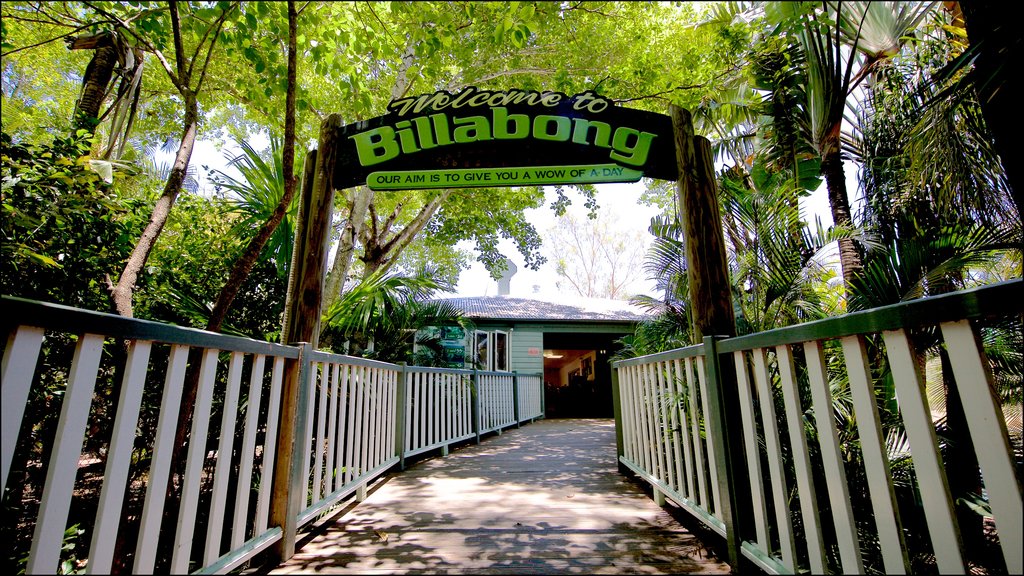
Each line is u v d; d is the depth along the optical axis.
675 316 3.63
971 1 1.36
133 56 2.41
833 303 2.88
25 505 2.67
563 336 11.11
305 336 2.16
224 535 2.82
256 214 3.11
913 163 2.76
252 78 3.84
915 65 3.04
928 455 0.95
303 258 2.30
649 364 2.60
